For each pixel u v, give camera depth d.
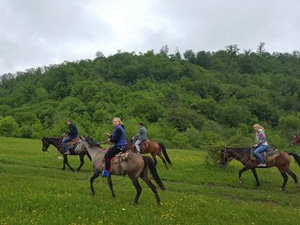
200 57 167.88
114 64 139.88
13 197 12.03
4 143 34.97
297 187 17.61
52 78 118.69
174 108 77.81
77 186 14.76
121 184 16.66
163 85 113.75
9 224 9.30
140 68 129.62
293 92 124.62
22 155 25.53
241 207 12.84
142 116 74.38
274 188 17.97
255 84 128.88
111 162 12.74
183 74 130.62
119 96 93.62
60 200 11.80
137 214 10.77
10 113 86.94
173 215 10.83
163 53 169.62
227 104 91.56
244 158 18.30
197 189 16.81
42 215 10.16
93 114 79.06
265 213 12.08
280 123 80.19
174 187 16.88
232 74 147.12
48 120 74.69
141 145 20.48
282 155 17.53
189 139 59.88
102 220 10.00
